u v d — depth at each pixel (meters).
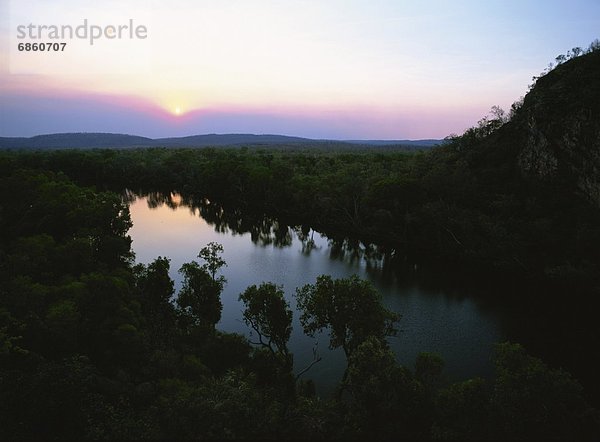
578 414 18.97
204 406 17.33
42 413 17.56
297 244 77.94
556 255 57.88
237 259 66.81
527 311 48.41
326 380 32.81
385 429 19.80
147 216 99.19
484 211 71.25
